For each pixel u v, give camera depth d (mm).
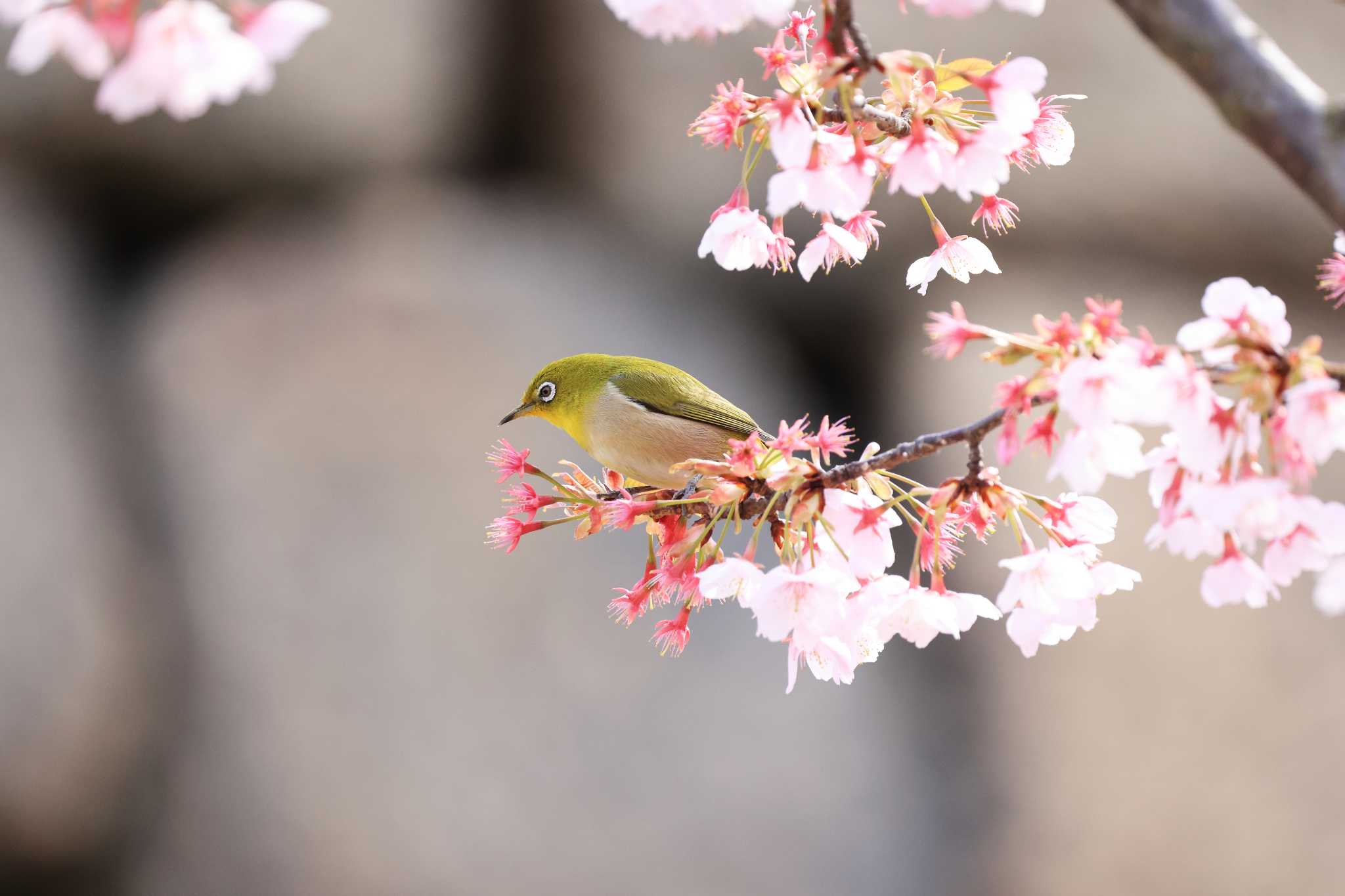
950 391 14844
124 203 15477
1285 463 3139
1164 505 3486
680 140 15836
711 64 15828
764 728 13820
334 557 13922
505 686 13617
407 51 15711
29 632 13227
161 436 14414
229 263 15375
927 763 14055
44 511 13648
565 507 4664
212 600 13828
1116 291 15195
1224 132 15281
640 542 14289
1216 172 15172
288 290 15000
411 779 13320
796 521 3869
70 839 13172
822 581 3736
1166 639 14125
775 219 4199
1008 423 3359
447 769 13367
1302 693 13984
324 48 15477
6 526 13469
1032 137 4305
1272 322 3186
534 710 13570
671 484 6148
